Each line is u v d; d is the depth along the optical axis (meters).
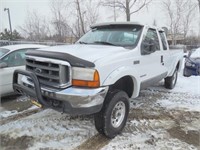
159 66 5.23
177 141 3.59
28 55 3.63
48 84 3.26
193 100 5.83
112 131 3.56
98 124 3.46
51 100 3.27
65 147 3.31
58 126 3.99
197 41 32.97
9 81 5.34
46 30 24.19
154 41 4.99
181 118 4.57
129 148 3.34
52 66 3.20
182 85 7.61
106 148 3.32
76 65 3.05
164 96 6.19
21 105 5.16
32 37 24.59
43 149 3.24
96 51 3.59
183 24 29.77
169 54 5.99
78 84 3.08
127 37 4.39
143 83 4.41
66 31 22.38
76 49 3.69
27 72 3.41
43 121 4.20
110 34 4.59
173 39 29.02
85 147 3.33
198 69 9.30
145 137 3.69
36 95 3.27
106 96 3.44
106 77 3.28
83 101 3.03
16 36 24.47
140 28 4.51
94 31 4.95
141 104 5.43
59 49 3.66
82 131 3.82
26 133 3.70
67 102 3.07
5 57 5.38
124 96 3.67
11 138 3.53
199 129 4.07
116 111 3.62
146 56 4.43
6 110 4.81
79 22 21.64
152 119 4.46
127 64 3.77
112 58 3.44
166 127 4.11
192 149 3.36
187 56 9.98
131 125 4.14
